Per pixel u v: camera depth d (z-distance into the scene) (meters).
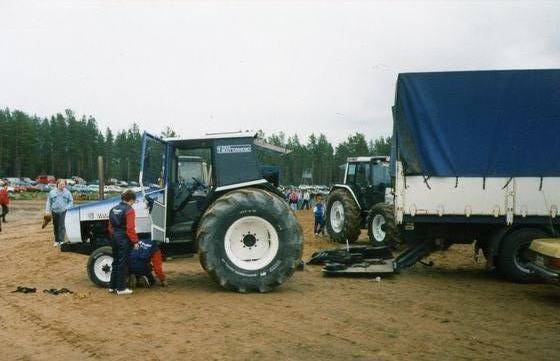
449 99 9.45
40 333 6.13
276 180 9.67
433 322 6.50
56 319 6.73
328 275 9.91
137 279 8.90
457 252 13.82
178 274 10.24
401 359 5.13
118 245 8.26
